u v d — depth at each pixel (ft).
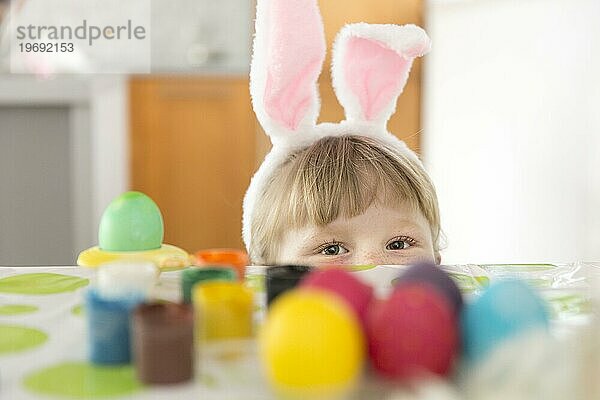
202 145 6.90
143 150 6.86
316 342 1.50
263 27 2.97
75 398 1.54
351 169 2.89
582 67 6.16
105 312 1.66
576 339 1.69
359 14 6.90
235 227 7.00
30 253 6.94
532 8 6.31
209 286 1.79
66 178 6.88
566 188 6.04
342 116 6.80
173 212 6.97
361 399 1.54
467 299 1.90
